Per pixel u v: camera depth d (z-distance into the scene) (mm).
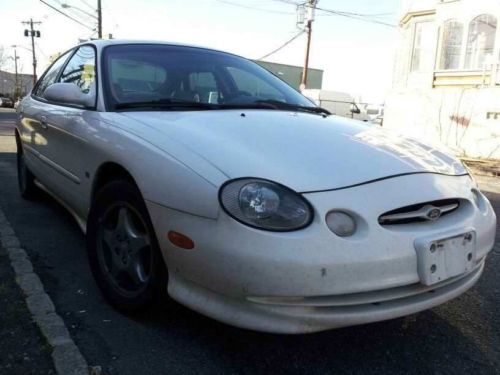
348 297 2246
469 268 2549
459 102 16141
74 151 3389
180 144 2537
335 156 2523
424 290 2398
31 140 4586
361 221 2248
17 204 5191
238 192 2217
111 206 2885
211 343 2650
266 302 2207
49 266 3564
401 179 2471
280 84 4070
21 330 2654
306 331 2225
